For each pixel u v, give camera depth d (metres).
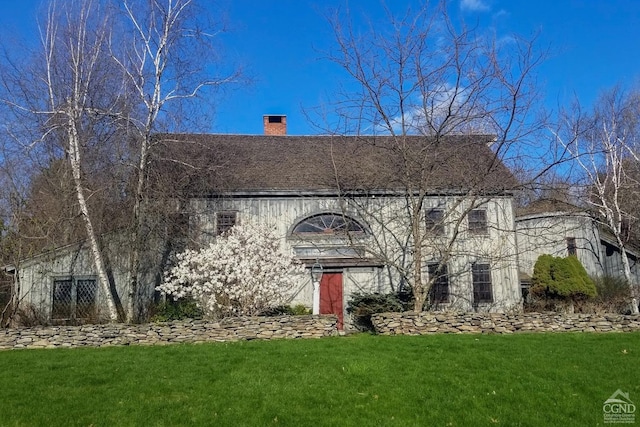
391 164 17.91
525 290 21.80
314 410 7.70
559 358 10.23
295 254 18.53
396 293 18.11
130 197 16.88
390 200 19.12
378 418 7.44
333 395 8.27
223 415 7.55
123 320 15.98
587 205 24.45
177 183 17.52
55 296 17.52
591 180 23.22
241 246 15.31
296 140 22.67
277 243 16.92
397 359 10.20
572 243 23.28
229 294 14.38
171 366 10.02
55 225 17.09
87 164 16.67
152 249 17.25
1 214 17.72
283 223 18.98
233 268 14.48
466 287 19.05
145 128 16.86
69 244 17.36
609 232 26.16
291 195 19.08
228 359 10.48
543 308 18.59
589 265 23.09
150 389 8.60
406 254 18.83
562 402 7.96
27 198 17.80
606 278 20.05
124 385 8.84
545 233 21.20
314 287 16.53
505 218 19.66
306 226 19.19
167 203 17.08
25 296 16.91
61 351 12.09
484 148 16.39
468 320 13.92
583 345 11.50
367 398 8.16
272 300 15.38
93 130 16.89
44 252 17.27
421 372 9.34
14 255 17.16
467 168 16.09
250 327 13.41
